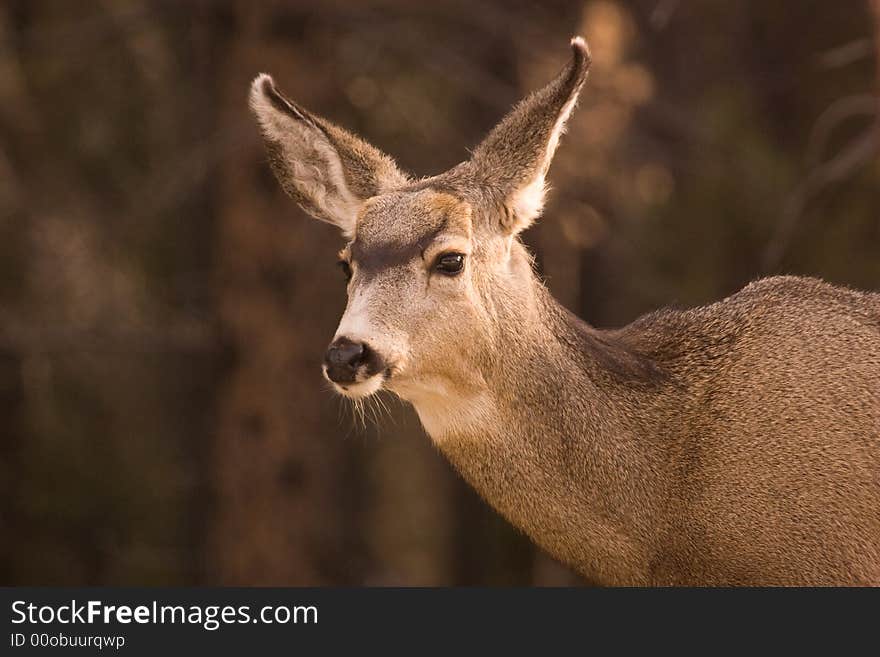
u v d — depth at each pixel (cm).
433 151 2575
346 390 1114
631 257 2495
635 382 1208
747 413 1180
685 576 1191
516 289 1187
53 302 2823
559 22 2698
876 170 2152
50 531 2894
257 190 2406
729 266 2281
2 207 2808
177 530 2934
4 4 2802
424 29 2647
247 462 2445
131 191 2800
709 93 2633
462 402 1171
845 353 1191
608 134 2503
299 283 2420
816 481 1157
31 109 2784
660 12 1977
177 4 2423
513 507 1195
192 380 2964
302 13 2356
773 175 2258
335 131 1271
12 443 2927
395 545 3369
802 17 2844
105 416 2964
